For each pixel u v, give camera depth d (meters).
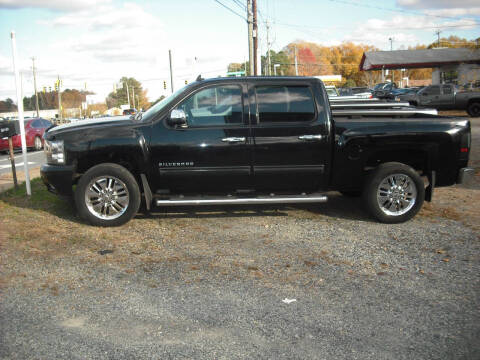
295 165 6.21
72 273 4.62
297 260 4.96
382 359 3.07
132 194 6.14
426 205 7.34
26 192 8.26
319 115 6.20
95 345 3.26
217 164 6.14
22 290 4.22
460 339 3.31
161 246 5.44
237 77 6.26
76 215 6.74
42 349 3.21
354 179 6.34
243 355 3.12
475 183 8.99
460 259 4.94
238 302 3.95
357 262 4.89
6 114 93.81
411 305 3.87
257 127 6.13
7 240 5.58
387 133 6.17
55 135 6.16
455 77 46.59
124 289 4.23
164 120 6.13
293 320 3.62
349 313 3.73
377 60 47.44
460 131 6.30
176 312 3.77
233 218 6.64
